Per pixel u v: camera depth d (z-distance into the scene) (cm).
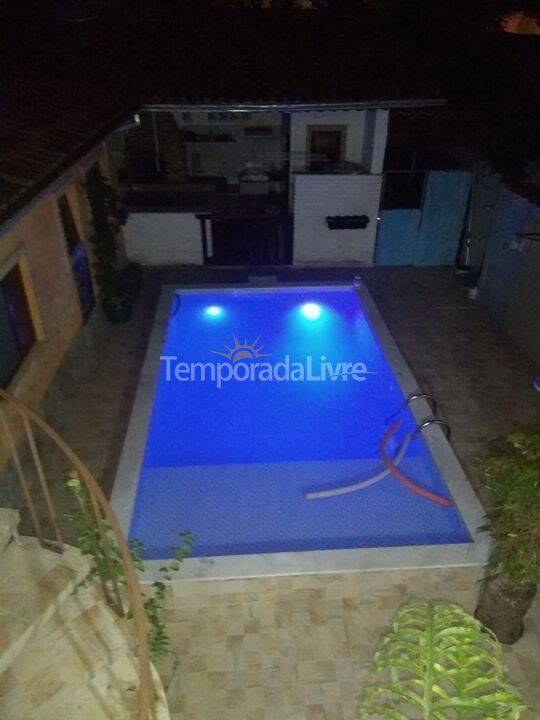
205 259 1534
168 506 841
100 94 1148
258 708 579
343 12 1778
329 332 1290
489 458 560
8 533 482
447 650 523
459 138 1852
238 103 1237
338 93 1259
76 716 405
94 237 1155
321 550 704
